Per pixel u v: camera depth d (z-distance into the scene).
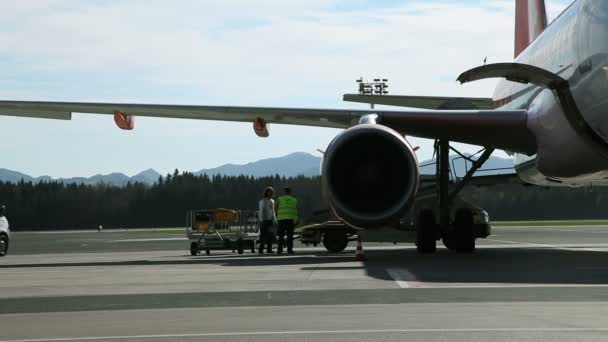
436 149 19.30
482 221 22.23
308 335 7.25
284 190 22.22
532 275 13.02
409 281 12.15
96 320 8.46
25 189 126.69
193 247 22.86
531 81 16.22
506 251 21.00
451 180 21.94
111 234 62.31
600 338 6.88
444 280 12.27
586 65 15.34
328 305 9.41
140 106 19.77
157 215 124.12
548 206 97.50
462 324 7.75
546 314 8.38
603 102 14.71
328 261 17.27
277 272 14.33
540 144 17.27
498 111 17.69
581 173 16.70
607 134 14.95
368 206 15.92
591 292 10.45
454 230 19.17
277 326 7.82
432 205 22.80
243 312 8.91
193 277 13.60
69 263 18.84
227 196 122.50
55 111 20.66
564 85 16.12
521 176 20.77
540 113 17.02
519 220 97.56
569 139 16.11
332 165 15.77
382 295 10.33
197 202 123.12
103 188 126.31
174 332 7.57
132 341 7.10
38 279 13.88
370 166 15.96
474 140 17.94
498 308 8.92
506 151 20.20
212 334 7.41
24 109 20.70
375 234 23.31
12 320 8.55
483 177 22.22
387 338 7.02
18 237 56.81
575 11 16.97
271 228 22.58
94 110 20.30
